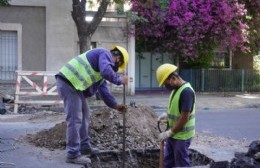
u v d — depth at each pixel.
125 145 8.15
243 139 10.32
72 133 7.27
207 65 24.23
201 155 8.03
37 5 20.02
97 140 8.42
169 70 6.07
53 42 20.28
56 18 20.25
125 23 21.45
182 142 6.16
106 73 6.94
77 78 7.19
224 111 17.23
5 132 9.94
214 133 11.30
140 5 21.44
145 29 22.12
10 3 19.56
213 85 24.02
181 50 22.55
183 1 21.91
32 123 11.64
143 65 23.56
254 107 18.92
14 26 19.88
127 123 8.75
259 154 5.89
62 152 8.02
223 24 22.62
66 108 7.27
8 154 7.84
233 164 5.95
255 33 24.81
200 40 22.77
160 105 18.06
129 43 21.53
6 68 19.95
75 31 20.83
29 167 7.06
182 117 5.97
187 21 21.86
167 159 6.38
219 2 22.31
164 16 21.72
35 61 20.19
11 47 20.02
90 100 17.03
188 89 6.02
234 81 24.33
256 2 24.14
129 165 7.91
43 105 16.19
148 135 8.63
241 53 25.88
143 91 23.44
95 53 7.27
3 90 19.61
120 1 18.59
